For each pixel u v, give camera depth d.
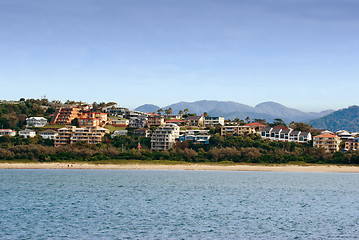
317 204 99.31
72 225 71.75
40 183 134.62
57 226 70.88
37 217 78.12
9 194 107.62
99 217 78.88
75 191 116.44
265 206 95.25
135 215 81.31
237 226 72.81
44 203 94.56
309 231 69.62
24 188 120.69
